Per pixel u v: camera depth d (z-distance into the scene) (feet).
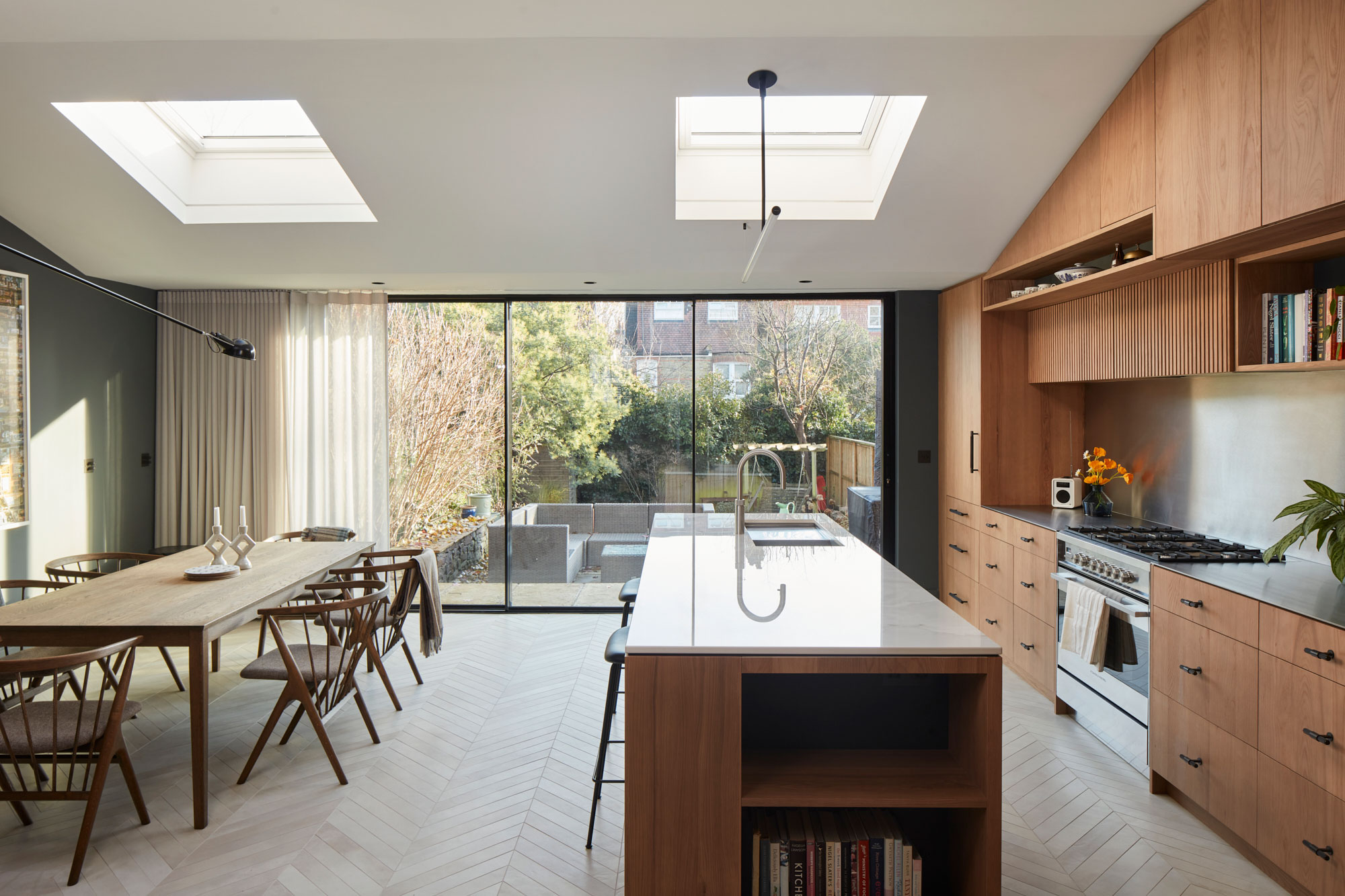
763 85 10.92
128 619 9.78
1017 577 14.46
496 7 8.97
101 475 17.01
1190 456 12.74
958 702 7.38
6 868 8.60
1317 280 9.78
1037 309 15.69
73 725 9.20
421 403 19.02
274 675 10.71
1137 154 10.65
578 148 12.39
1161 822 9.64
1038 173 13.00
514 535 19.12
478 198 13.65
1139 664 10.60
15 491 14.88
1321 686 7.45
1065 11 9.36
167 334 18.65
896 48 10.14
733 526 14.30
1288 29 7.84
